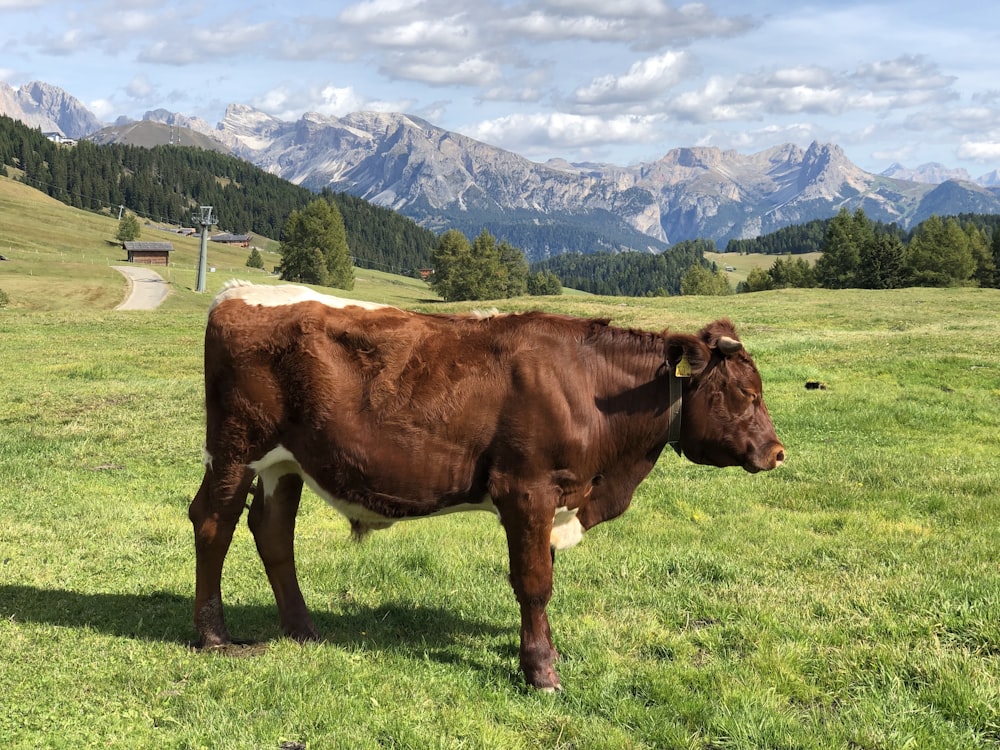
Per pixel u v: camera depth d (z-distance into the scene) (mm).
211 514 6559
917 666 6133
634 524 10570
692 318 44875
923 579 8031
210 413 6570
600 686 5992
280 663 6152
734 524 10547
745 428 6508
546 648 6105
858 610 7402
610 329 6465
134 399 19328
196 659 6258
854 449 15109
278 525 6836
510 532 6152
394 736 5277
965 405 18969
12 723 5199
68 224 186250
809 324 44469
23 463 13273
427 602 7785
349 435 6156
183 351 30984
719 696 5828
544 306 51094
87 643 6469
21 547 8883
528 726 5500
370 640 6824
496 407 6070
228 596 7824
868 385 21766
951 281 101938
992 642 6555
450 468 6137
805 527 10492
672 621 7266
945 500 11422
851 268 109750
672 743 5258
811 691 5926
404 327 6285
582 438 6160
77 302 79250
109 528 9781
